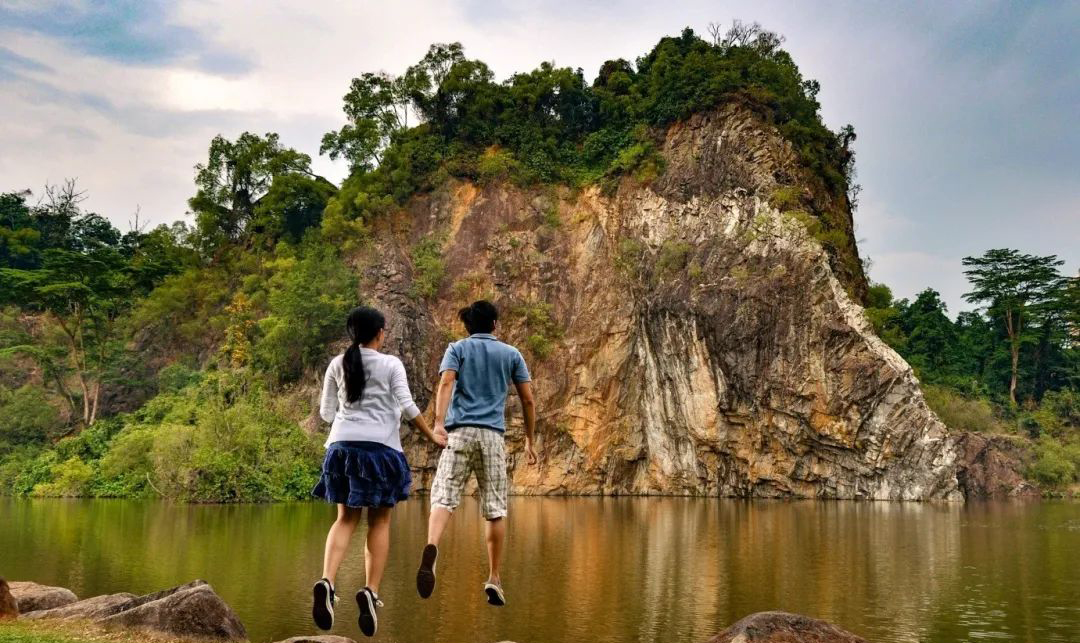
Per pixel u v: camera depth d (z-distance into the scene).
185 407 56.38
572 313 61.91
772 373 55.41
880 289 65.62
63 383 65.88
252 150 75.88
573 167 68.69
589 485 57.91
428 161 69.62
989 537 29.86
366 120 71.62
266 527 30.19
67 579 18.36
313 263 62.91
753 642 8.61
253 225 74.06
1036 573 21.39
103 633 9.89
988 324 91.62
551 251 64.44
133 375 65.94
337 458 7.19
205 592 10.54
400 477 7.34
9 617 10.57
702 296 57.81
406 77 73.19
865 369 54.22
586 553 24.69
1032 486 61.59
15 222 87.50
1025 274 86.19
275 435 50.00
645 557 23.83
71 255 61.84
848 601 17.58
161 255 73.31
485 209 66.38
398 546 25.77
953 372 79.12
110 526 30.09
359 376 7.37
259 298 66.06
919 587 19.23
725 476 56.38
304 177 73.12
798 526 33.78
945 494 53.06
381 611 15.95
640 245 62.50
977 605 17.20
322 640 9.61
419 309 62.19
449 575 20.19
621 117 69.88
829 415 54.38
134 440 48.97
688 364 57.56
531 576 20.31
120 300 67.56
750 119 64.50
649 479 58.19
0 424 58.69
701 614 16.03
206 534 27.66
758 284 56.75
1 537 26.25
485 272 63.91
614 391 59.47
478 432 7.69
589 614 15.92
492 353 7.93
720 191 62.66
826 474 54.84
